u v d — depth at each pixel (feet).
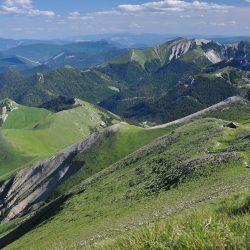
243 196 44.45
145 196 242.37
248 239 17.15
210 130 348.38
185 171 236.22
